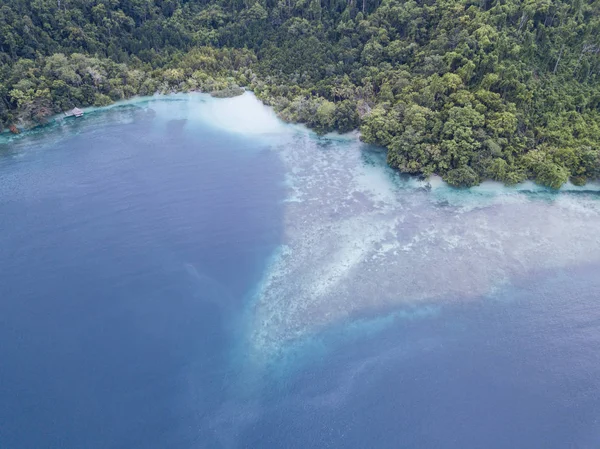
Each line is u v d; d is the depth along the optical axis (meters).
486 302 81.38
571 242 92.69
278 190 108.75
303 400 67.94
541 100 114.50
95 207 102.50
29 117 130.88
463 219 98.81
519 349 73.88
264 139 128.25
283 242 94.12
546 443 62.62
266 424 65.38
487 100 112.25
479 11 127.06
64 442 63.09
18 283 84.69
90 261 89.19
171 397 68.38
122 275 86.56
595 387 68.88
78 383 69.81
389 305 81.12
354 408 66.81
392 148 113.31
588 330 76.69
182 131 131.75
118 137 128.62
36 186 108.62
